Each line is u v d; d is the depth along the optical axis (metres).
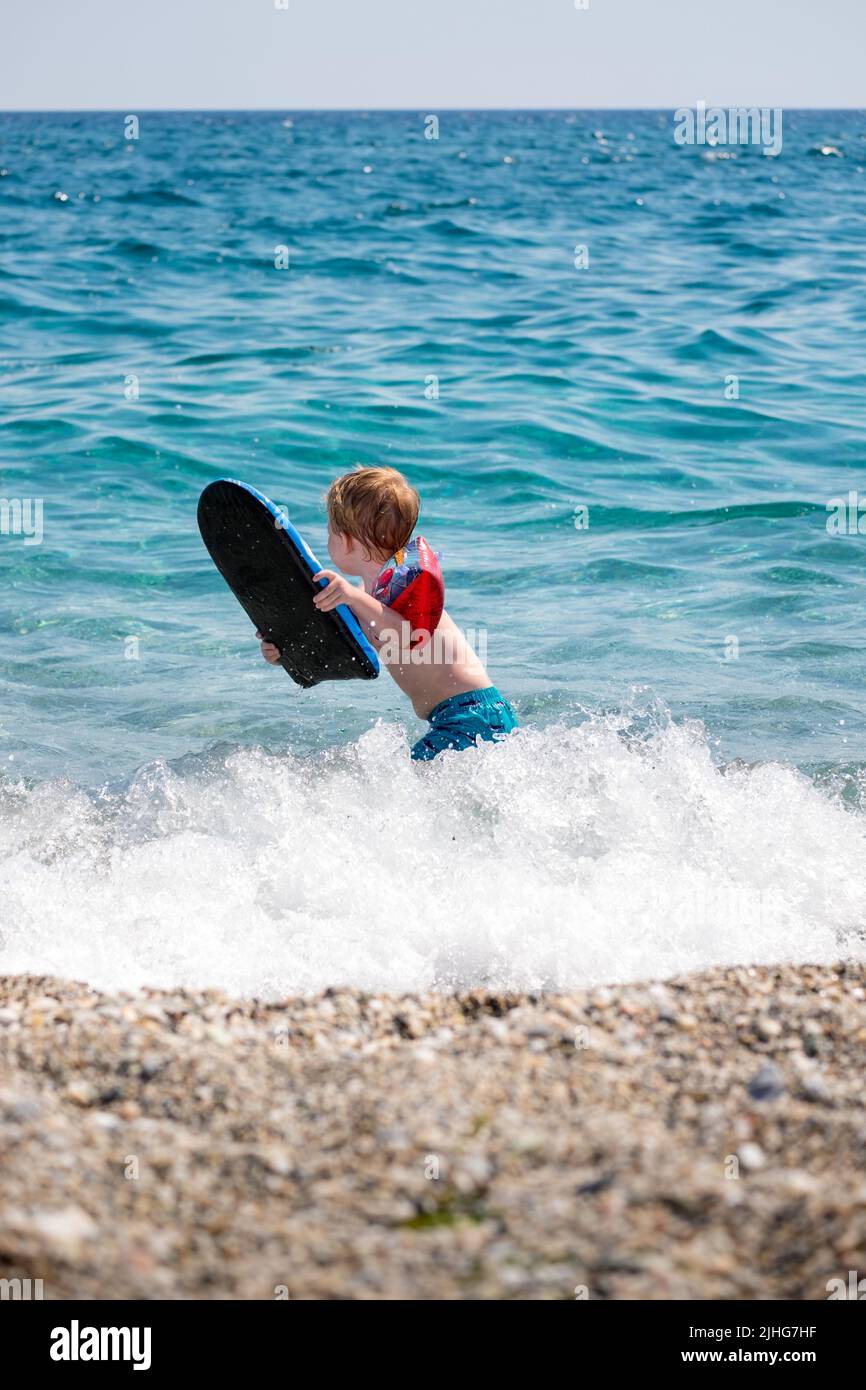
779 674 7.09
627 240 26.97
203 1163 2.68
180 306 19.09
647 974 3.94
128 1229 2.45
